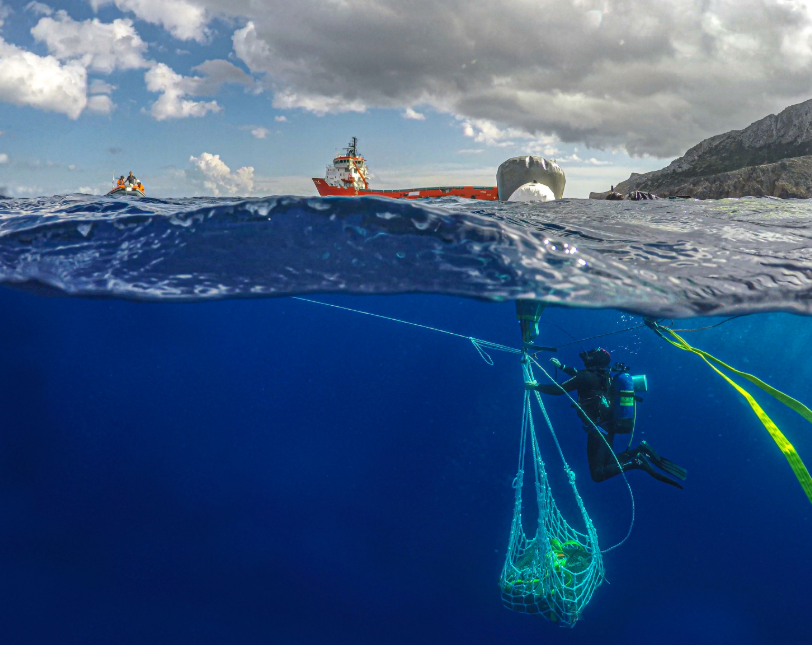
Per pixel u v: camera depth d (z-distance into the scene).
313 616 6.68
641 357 13.65
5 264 3.97
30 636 6.25
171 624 6.54
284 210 4.17
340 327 17.25
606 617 6.44
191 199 9.44
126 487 11.67
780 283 3.78
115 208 7.14
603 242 4.81
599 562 4.88
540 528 4.79
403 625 6.38
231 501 10.95
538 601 4.81
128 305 13.74
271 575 7.71
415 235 3.91
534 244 3.98
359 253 3.74
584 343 13.91
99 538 8.97
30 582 7.49
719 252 4.56
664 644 5.82
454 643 6.09
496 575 7.75
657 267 4.02
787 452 3.67
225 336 18.03
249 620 6.49
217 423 19.48
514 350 5.00
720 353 13.14
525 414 5.12
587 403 4.74
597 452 4.71
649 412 13.48
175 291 3.52
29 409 14.48
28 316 14.59
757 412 3.96
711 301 3.44
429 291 3.32
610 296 3.37
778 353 12.73
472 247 3.79
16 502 10.66
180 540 9.01
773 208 8.82
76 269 3.84
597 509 9.36
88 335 16.36
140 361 17.75
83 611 6.77
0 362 15.03
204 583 7.53
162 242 4.08
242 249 3.86
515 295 3.28
